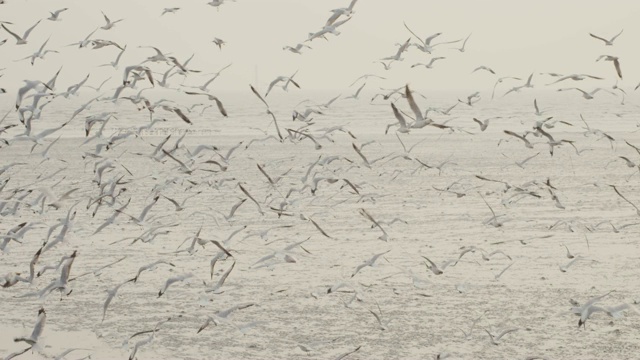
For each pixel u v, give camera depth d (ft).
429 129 282.56
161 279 81.92
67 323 68.85
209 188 138.82
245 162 176.04
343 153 197.16
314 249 94.53
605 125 309.63
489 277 81.71
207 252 93.71
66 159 180.55
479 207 121.49
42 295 56.29
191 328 67.15
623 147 212.84
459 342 63.26
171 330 66.74
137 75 75.77
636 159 182.39
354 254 91.86
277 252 62.28
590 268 84.79
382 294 76.02
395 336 64.75
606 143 224.53
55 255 91.81
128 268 86.28
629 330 65.57
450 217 113.70
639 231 102.78
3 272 84.02
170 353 61.72
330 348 62.34
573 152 199.41
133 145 213.87
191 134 262.06
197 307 72.64
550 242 97.04
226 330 66.64
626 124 316.60
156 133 260.83
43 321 47.11
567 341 63.26
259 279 81.51
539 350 61.36
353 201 127.03
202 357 60.80
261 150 205.16
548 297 74.69
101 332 66.39
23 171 159.74
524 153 197.26
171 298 75.51
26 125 70.18
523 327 66.54
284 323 68.08
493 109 524.52
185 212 117.60
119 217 114.11
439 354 58.59
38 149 203.41
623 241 97.14
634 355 60.29
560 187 140.46
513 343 62.95
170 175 112.47
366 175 157.28
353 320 68.64
